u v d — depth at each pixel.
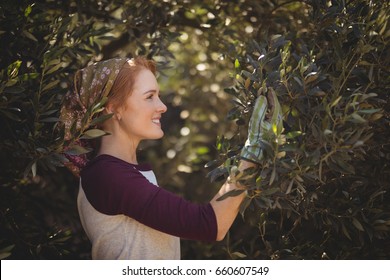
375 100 1.98
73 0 2.66
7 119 2.31
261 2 2.85
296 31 2.51
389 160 2.21
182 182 4.00
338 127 1.76
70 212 3.12
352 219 2.15
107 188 1.88
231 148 2.37
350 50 2.03
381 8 2.07
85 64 2.80
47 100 2.29
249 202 1.79
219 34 2.95
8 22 2.26
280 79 1.96
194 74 4.01
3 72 2.04
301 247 2.29
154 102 2.00
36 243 2.48
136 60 2.02
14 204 2.60
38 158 2.03
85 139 2.09
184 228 1.83
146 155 4.05
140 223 1.92
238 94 2.17
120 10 3.23
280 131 1.73
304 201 2.12
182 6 2.84
